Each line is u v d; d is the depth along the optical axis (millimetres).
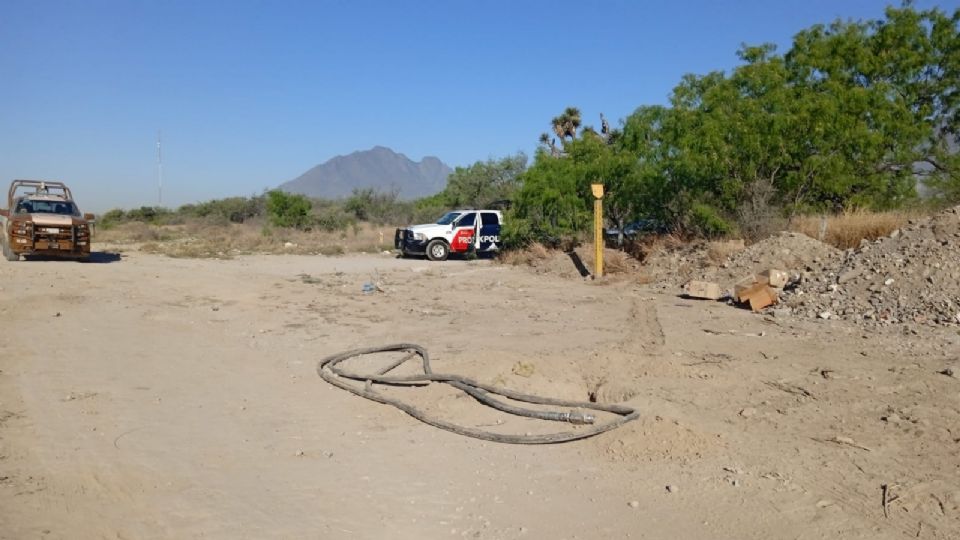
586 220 23078
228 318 13156
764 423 6863
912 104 24875
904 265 12938
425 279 19812
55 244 21125
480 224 27234
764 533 4797
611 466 5988
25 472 5641
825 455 6055
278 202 43656
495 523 4973
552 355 9781
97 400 7746
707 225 19422
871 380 8164
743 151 19078
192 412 7445
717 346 10281
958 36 24844
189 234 42438
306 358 10039
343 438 6715
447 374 8477
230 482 5609
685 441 6324
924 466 5770
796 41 24938
